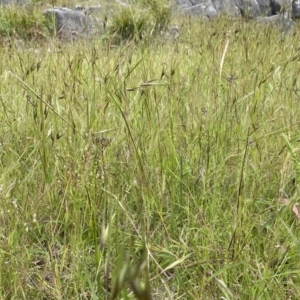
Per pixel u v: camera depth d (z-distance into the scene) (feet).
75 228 5.91
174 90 9.01
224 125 8.14
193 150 7.61
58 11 29.73
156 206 6.37
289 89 9.34
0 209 6.14
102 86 9.01
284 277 5.55
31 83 10.13
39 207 6.61
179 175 7.18
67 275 5.56
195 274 5.46
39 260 6.10
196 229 6.25
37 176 7.31
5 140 8.18
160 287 5.48
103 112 8.10
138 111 8.28
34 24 26.35
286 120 8.34
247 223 5.80
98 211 6.51
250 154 7.45
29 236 6.20
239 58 11.03
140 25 26.27
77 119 8.19
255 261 5.57
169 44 16.14
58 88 9.41
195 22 20.53
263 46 11.58
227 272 5.36
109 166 7.02
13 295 5.24
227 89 8.98
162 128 7.89
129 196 6.90
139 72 10.72
